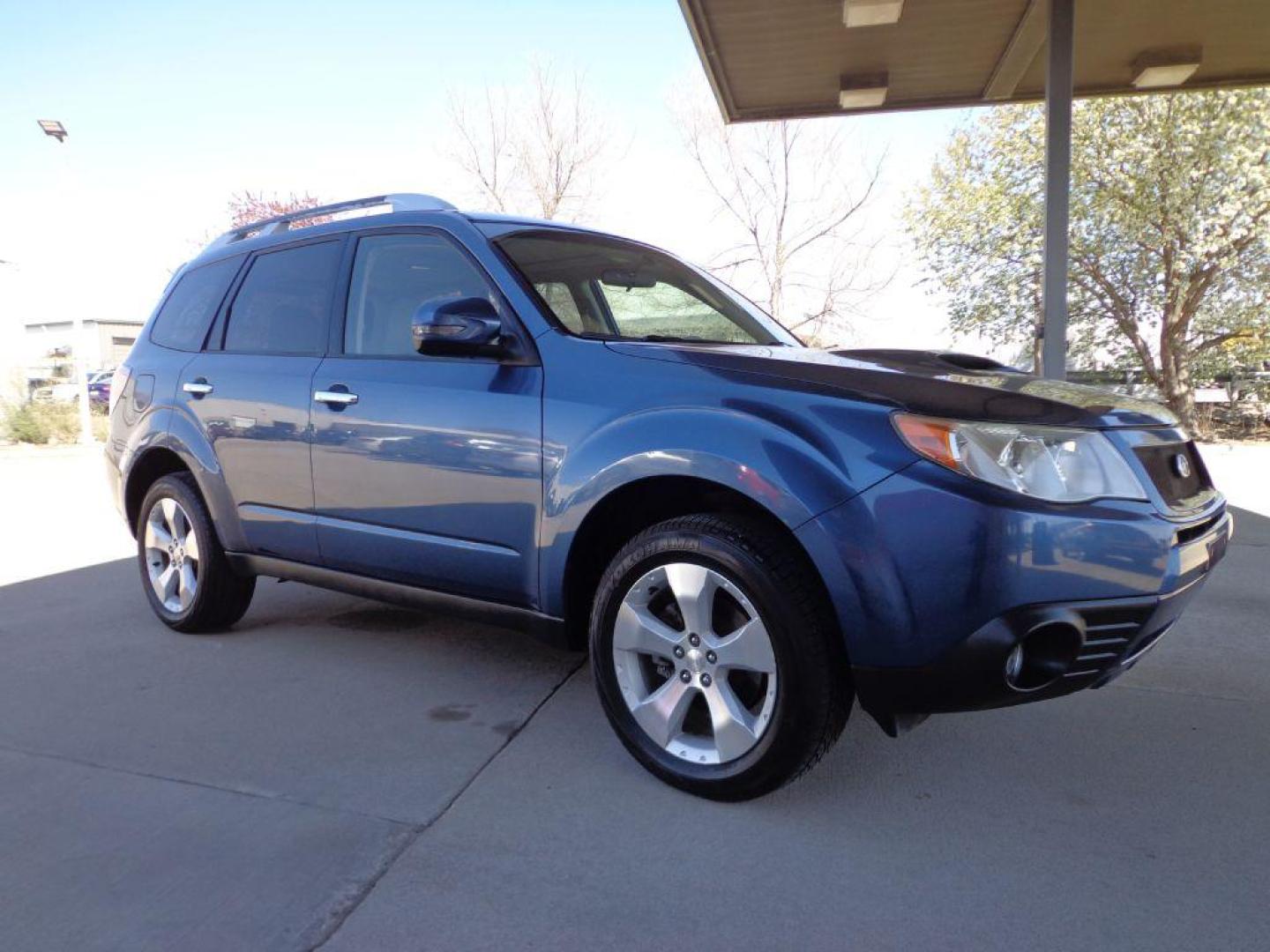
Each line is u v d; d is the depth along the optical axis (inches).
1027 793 107.9
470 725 127.6
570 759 116.6
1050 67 253.9
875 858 93.8
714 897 86.8
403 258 139.6
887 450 91.9
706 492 106.0
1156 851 95.3
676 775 105.8
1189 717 130.8
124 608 194.1
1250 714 131.5
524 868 91.5
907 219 614.9
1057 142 255.1
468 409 121.6
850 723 128.5
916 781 111.0
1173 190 516.4
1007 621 88.7
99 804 104.6
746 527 99.6
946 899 86.7
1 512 353.1
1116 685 143.8
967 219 584.1
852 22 256.7
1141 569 92.0
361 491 134.6
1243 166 489.7
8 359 754.2
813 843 96.7
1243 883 89.1
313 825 99.7
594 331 128.6
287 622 179.2
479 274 129.0
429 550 127.5
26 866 91.6
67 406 751.1
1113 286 569.9
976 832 99.0
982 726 127.4
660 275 151.0
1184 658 156.0
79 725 128.1
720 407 101.5
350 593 143.8
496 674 148.6
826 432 95.0
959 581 88.8
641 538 106.8
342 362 140.6
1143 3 265.7
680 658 105.2
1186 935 81.1
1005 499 88.7
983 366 127.6
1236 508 297.6
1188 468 108.0
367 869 91.0
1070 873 91.1
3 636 173.5
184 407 162.7
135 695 140.4
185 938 80.3
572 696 138.7
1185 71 305.1
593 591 120.0
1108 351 594.2
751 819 101.7
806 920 83.4
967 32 284.5
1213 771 113.5
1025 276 577.3
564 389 114.0
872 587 90.9
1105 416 100.6
